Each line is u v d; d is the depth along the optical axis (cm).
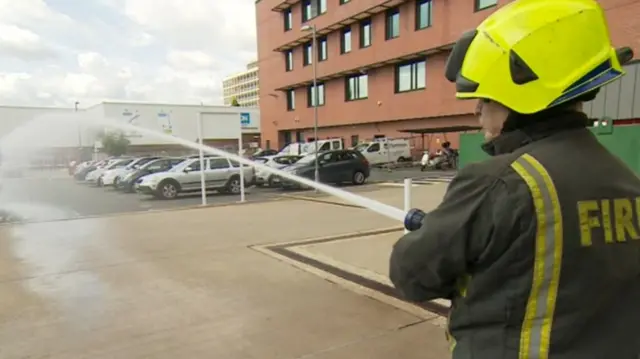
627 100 385
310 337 322
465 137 432
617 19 1509
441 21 2191
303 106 3250
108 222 852
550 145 99
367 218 855
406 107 2466
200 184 1378
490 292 99
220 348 308
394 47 2461
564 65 96
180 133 2909
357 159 1584
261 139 3753
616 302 95
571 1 101
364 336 321
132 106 2708
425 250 106
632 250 96
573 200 92
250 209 1006
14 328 347
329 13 2803
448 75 120
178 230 758
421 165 2148
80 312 379
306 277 467
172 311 377
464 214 100
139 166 1748
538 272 92
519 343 95
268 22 3434
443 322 341
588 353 92
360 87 2795
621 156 354
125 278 476
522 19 101
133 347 312
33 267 524
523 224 92
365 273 479
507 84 101
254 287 437
